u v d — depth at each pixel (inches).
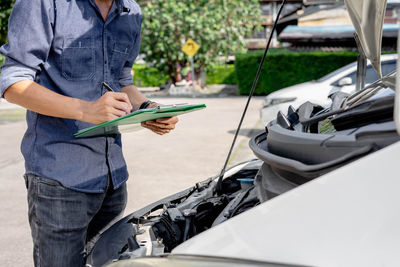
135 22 74.1
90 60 66.7
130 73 81.5
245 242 36.4
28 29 61.6
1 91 62.4
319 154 44.1
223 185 79.5
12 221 183.3
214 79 1010.1
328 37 705.0
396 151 35.4
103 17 68.2
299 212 35.7
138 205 201.5
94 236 78.4
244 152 304.5
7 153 322.3
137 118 57.4
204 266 37.6
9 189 230.5
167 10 905.5
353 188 34.9
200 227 66.5
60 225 66.8
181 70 968.3
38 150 67.1
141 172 259.8
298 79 825.5
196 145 333.4
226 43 951.6
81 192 67.5
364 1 56.0
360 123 45.2
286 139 48.8
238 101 721.6
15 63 62.6
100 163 69.6
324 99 311.4
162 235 61.2
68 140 66.7
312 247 33.7
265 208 37.7
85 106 61.3
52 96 61.6
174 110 56.5
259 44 1416.1
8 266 142.6
